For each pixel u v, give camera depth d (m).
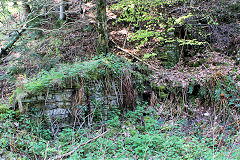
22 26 6.76
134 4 7.70
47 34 7.57
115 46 7.58
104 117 5.47
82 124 4.79
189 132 4.97
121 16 8.25
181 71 6.84
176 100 5.97
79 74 5.26
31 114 4.77
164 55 7.30
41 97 4.89
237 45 7.17
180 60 7.33
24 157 3.72
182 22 7.45
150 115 5.67
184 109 5.83
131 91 5.84
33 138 4.37
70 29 7.60
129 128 5.05
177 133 4.90
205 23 8.05
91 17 8.19
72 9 8.70
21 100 4.71
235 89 5.57
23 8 7.38
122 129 5.02
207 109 5.75
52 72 5.47
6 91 5.84
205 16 7.82
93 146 4.13
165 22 8.03
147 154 3.93
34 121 4.75
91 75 5.43
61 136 4.49
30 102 4.80
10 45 6.33
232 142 4.11
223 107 5.44
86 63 5.86
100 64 5.67
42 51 7.07
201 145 4.20
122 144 4.25
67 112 5.14
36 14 7.40
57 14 8.55
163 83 6.16
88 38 7.62
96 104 5.41
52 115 5.00
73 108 5.14
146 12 8.16
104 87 5.56
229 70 6.21
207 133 4.75
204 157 3.71
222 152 3.77
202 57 7.34
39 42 7.29
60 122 5.05
